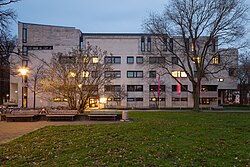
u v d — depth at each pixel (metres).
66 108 28.45
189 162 8.46
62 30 62.62
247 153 9.62
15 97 65.69
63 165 8.16
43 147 10.79
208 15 36.09
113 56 62.72
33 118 22.73
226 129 16.20
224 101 76.50
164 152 9.78
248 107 53.97
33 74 59.41
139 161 8.59
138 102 62.50
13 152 9.91
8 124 20.19
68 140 12.30
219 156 9.23
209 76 59.34
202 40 41.53
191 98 62.56
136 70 62.81
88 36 62.91
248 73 55.75
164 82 62.50
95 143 11.53
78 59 27.86
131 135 13.54
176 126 17.53
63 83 27.44
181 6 36.69
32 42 62.41
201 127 17.11
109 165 8.17
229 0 34.91
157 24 37.88
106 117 23.44
